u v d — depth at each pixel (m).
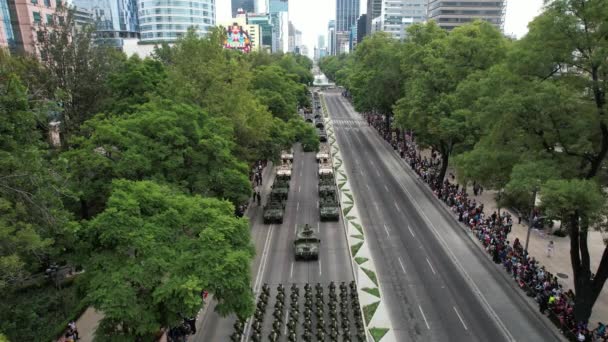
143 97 40.22
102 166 25.83
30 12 65.00
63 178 20.88
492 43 42.59
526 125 24.70
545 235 38.34
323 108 119.81
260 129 41.09
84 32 43.72
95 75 43.16
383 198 48.28
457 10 137.88
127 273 17.16
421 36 60.91
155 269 17.53
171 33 147.62
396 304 27.28
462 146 44.50
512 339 23.84
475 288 29.33
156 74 44.12
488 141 28.14
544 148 25.09
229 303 18.59
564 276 31.16
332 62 197.25
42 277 28.53
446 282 30.09
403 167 61.44
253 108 41.44
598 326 24.33
